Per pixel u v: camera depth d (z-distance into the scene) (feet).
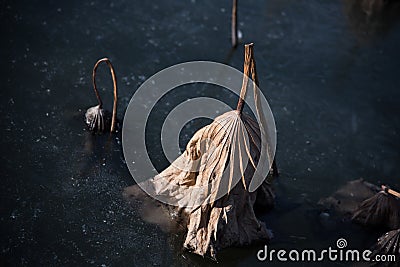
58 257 7.11
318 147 8.07
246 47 6.79
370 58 8.89
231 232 7.13
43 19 8.68
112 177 7.54
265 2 9.25
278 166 7.87
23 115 7.89
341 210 7.57
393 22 9.30
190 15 8.97
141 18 8.85
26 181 7.48
